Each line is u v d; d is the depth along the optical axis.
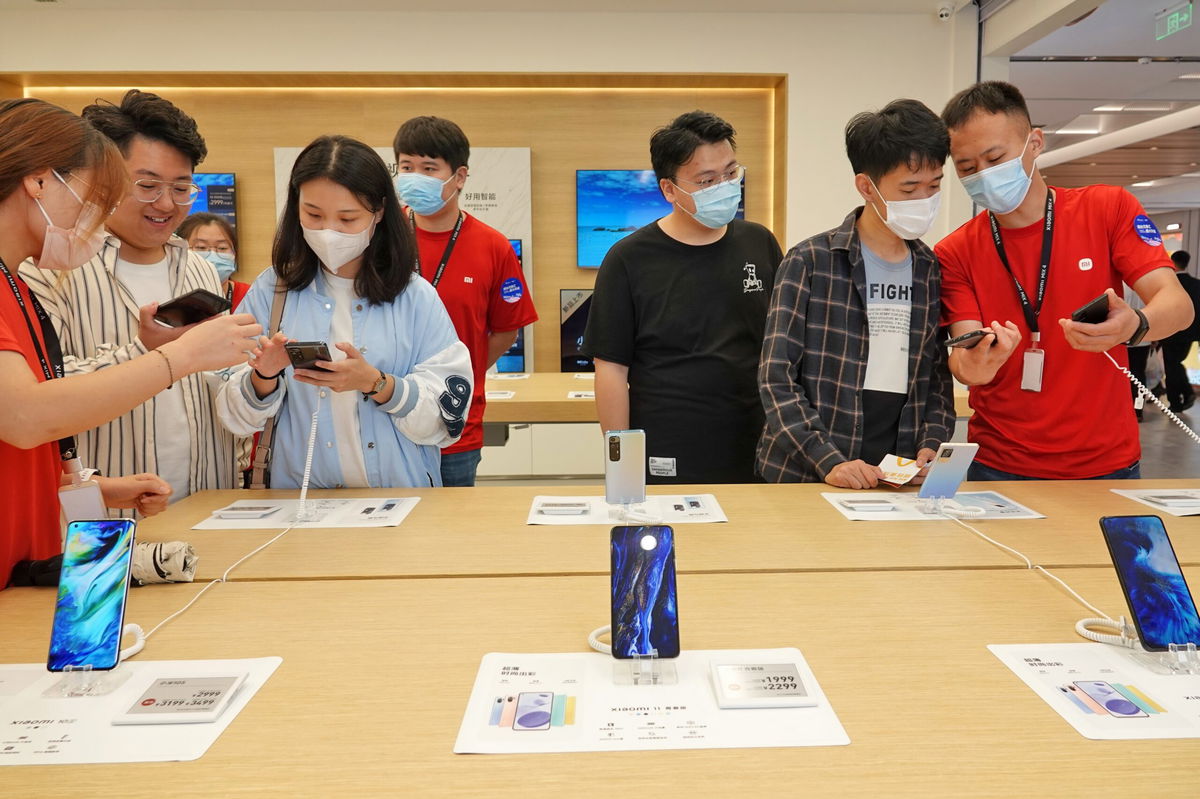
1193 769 0.72
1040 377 1.82
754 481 2.21
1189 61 5.18
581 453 3.32
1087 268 1.82
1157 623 0.93
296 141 5.24
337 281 1.74
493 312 2.71
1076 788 0.69
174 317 1.44
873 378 1.84
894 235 1.81
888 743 0.77
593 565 1.29
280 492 1.76
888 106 1.73
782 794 0.69
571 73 4.95
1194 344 6.46
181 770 0.73
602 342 2.19
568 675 0.91
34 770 0.73
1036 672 0.91
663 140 2.08
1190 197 9.18
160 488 1.40
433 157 2.49
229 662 0.94
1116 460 1.86
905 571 1.26
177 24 4.85
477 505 1.67
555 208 5.38
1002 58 4.91
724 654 0.95
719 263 2.17
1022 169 1.75
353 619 1.08
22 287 1.25
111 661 0.88
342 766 0.74
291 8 4.82
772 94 5.30
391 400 1.63
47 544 1.27
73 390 1.07
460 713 0.83
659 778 0.71
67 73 4.87
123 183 1.19
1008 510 1.58
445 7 4.83
